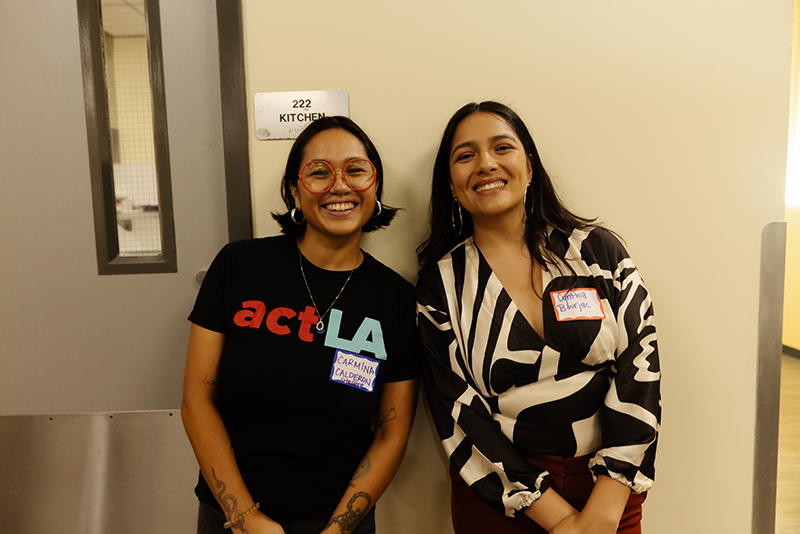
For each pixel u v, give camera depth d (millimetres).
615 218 1268
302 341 936
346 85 1226
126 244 1309
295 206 1051
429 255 1188
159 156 1261
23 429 1282
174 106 1247
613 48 1229
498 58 1229
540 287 1001
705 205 1261
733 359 1286
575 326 942
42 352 1315
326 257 1010
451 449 976
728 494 1310
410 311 1055
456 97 1234
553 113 1243
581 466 967
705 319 1281
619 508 882
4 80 1241
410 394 1055
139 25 1237
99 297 1301
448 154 1094
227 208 1236
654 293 1280
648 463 899
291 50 1212
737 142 1244
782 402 2844
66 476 1279
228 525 885
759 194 1255
